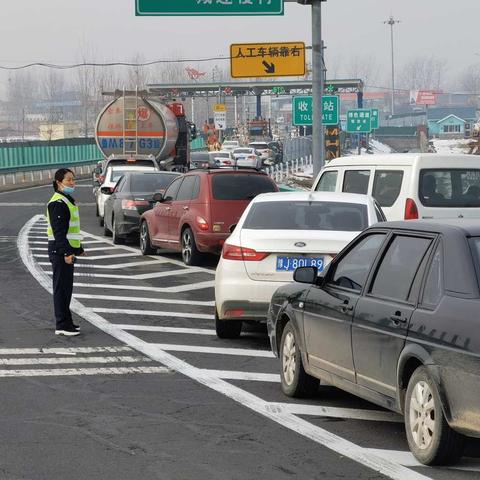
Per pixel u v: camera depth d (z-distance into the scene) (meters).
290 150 165.50
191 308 37.25
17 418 20.86
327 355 20.97
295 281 22.20
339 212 30.30
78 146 188.25
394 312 18.14
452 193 36.62
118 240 61.81
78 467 17.28
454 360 16.06
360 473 16.91
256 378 25.16
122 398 22.78
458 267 16.97
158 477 16.70
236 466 17.36
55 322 33.53
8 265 50.72
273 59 70.94
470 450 17.56
